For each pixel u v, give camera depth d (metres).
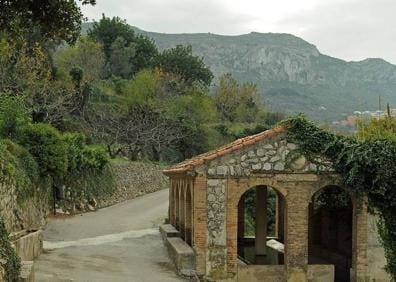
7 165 23.78
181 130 75.06
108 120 67.31
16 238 20.64
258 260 27.17
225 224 21.27
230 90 100.69
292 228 21.44
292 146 21.56
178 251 22.06
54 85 53.84
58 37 15.92
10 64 46.66
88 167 45.50
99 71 81.94
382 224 21.39
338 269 25.17
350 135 22.56
